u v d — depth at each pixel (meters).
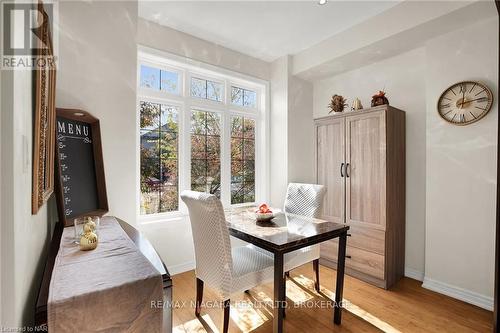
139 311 0.87
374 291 2.45
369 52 2.78
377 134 2.62
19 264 0.70
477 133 2.20
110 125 2.03
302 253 2.19
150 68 2.74
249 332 1.85
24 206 0.77
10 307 0.64
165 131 2.84
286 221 2.12
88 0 1.93
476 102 2.19
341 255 1.95
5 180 0.63
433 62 2.46
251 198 3.63
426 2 2.19
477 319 1.99
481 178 2.18
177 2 2.32
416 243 2.73
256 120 3.68
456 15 2.09
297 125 3.54
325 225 1.99
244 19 2.60
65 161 1.68
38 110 0.91
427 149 2.49
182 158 2.94
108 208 1.94
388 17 2.45
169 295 0.98
